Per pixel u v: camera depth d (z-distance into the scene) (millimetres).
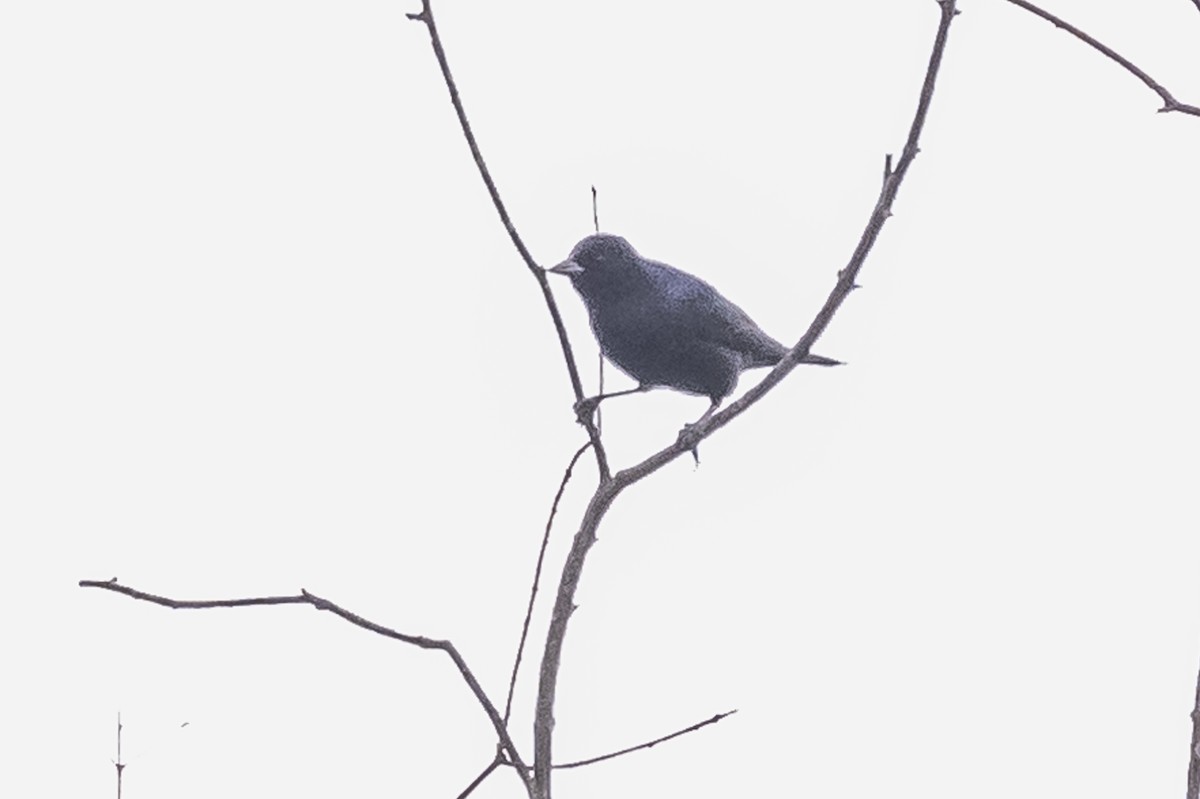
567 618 6488
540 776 6207
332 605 6207
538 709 6312
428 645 6188
